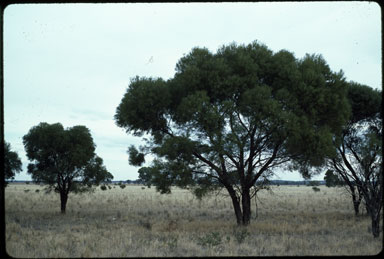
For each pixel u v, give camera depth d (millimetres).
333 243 10531
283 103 14125
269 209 25734
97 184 25484
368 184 12578
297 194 46938
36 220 18016
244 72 15094
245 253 9133
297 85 14078
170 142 14094
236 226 15078
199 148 15094
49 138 23625
